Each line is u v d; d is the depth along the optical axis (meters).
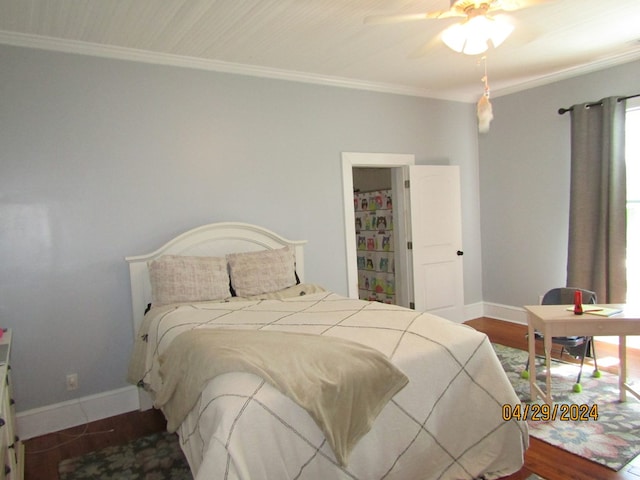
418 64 3.81
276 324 2.46
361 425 1.80
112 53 3.12
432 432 2.05
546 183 4.64
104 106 3.13
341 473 1.76
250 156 3.75
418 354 2.06
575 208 4.23
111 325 3.17
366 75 4.10
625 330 2.69
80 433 2.93
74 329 3.05
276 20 2.76
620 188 3.91
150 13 2.60
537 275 4.81
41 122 2.91
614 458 2.33
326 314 2.64
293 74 3.91
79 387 3.07
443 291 4.92
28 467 2.54
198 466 1.72
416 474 2.01
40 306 2.93
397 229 4.93
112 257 3.17
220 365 1.82
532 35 2.34
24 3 2.41
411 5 2.62
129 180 3.23
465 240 5.26
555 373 3.45
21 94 2.85
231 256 3.45
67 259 3.01
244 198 3.72
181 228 3.44
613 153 3.91
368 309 2.72
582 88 4.25
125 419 3.12
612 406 2.89
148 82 3.29
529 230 4.84
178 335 2.37
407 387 1.99
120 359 3.21
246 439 1.57
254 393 1.67
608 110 3.93
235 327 2.41
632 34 3.32
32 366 2.92
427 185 4.77
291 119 3.96
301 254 3.93
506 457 2.22
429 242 4.80
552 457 2.37
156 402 2.24
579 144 4.18
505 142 5.01
